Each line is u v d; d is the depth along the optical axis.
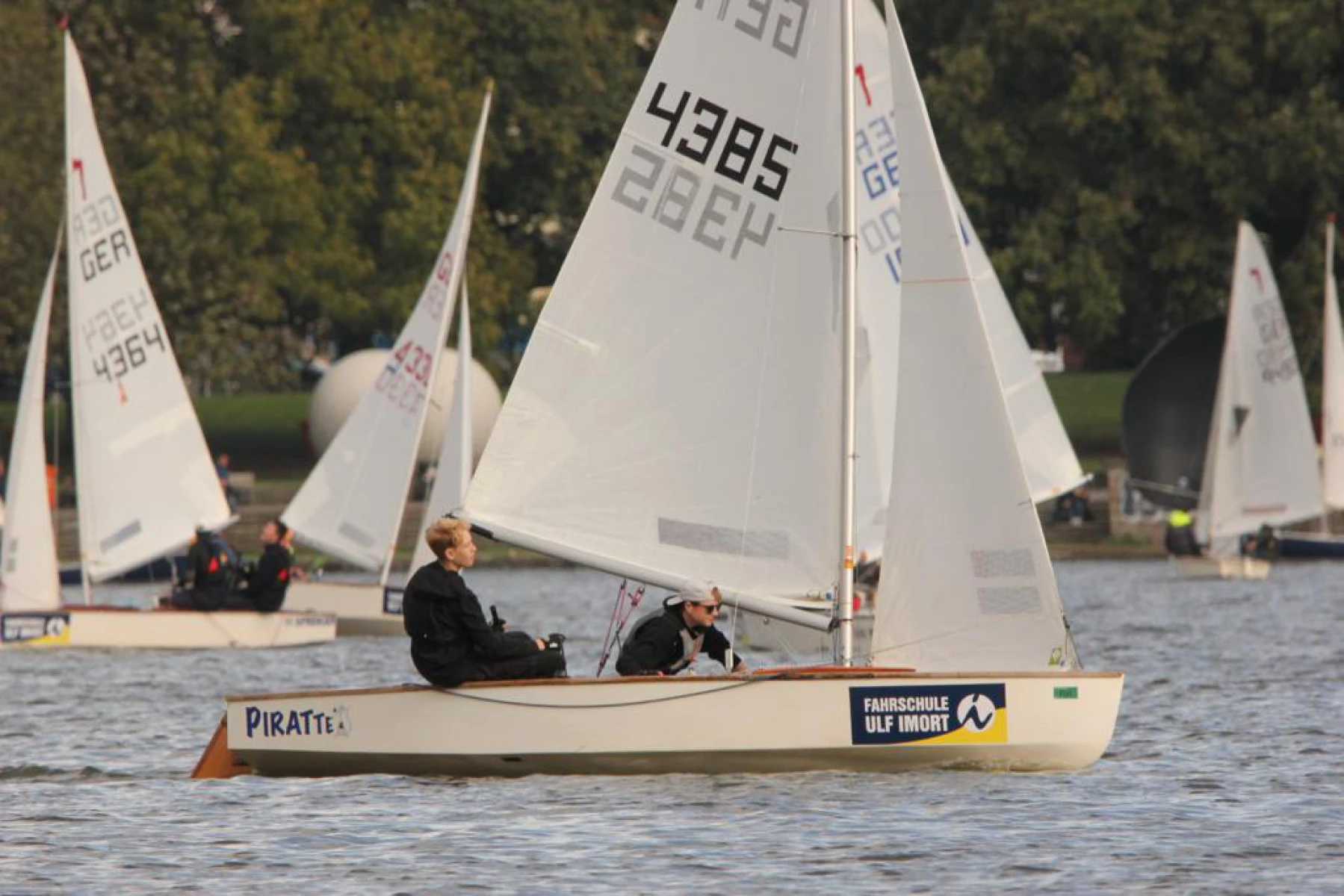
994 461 65.12
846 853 53.19
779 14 66.69
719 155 67.06
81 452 129.25
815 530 65.94
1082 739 63.97
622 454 67.19
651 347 67.31
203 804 61.41
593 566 66.75
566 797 60.75
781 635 82.94
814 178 66.38
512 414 67.38
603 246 67.56
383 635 137.00
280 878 51.03
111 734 81.19
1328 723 81.19
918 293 65.62
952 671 65.31
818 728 63.00
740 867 51.75
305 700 65.12
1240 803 61.12
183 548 134.62
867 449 111.56
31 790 65.69
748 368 66.69
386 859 52.97
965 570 65.25
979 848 53.91
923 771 63.88
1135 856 53.16
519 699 63.28
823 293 66.12
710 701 62.91
